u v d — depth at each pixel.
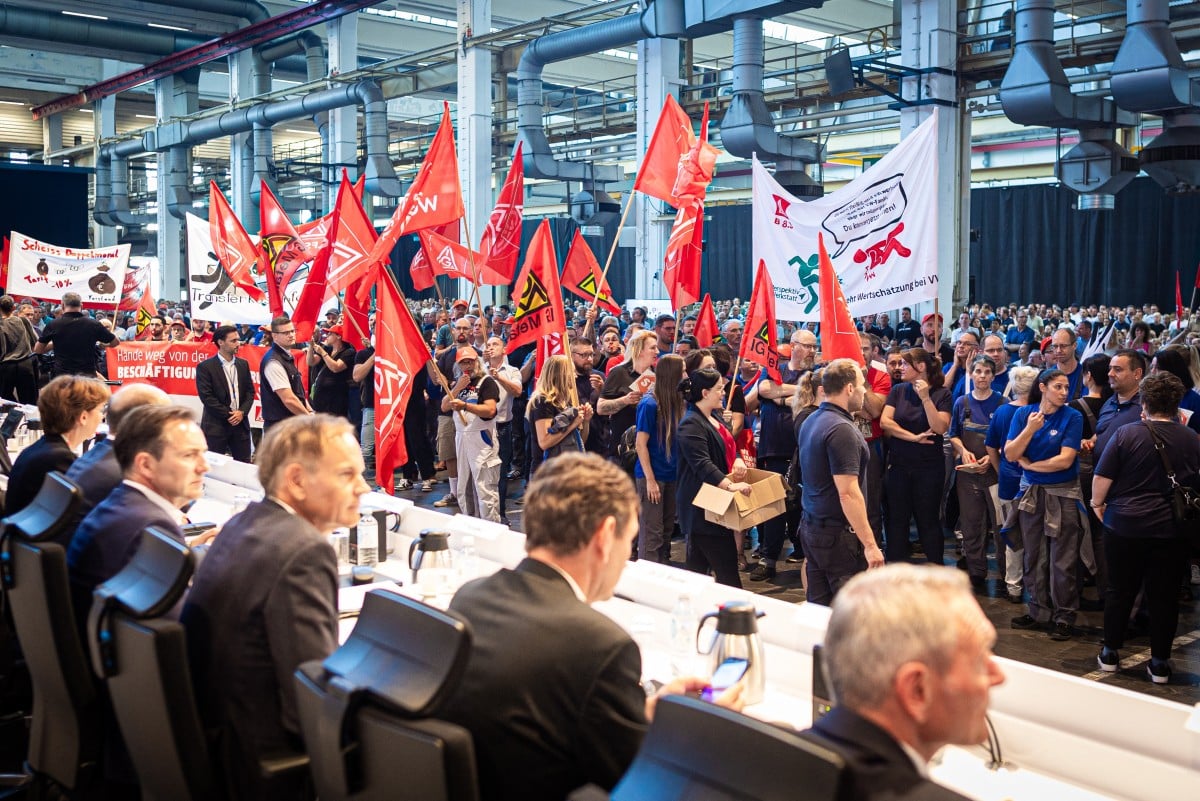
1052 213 28.33
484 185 21.62
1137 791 2.33
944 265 14.98
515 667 2.02
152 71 31.33
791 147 16.81
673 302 7.18
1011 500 6.38
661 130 7.15
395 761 1.76
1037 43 13.59
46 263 14.27
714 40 30.22
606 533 2.20
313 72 27.81
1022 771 2.49
